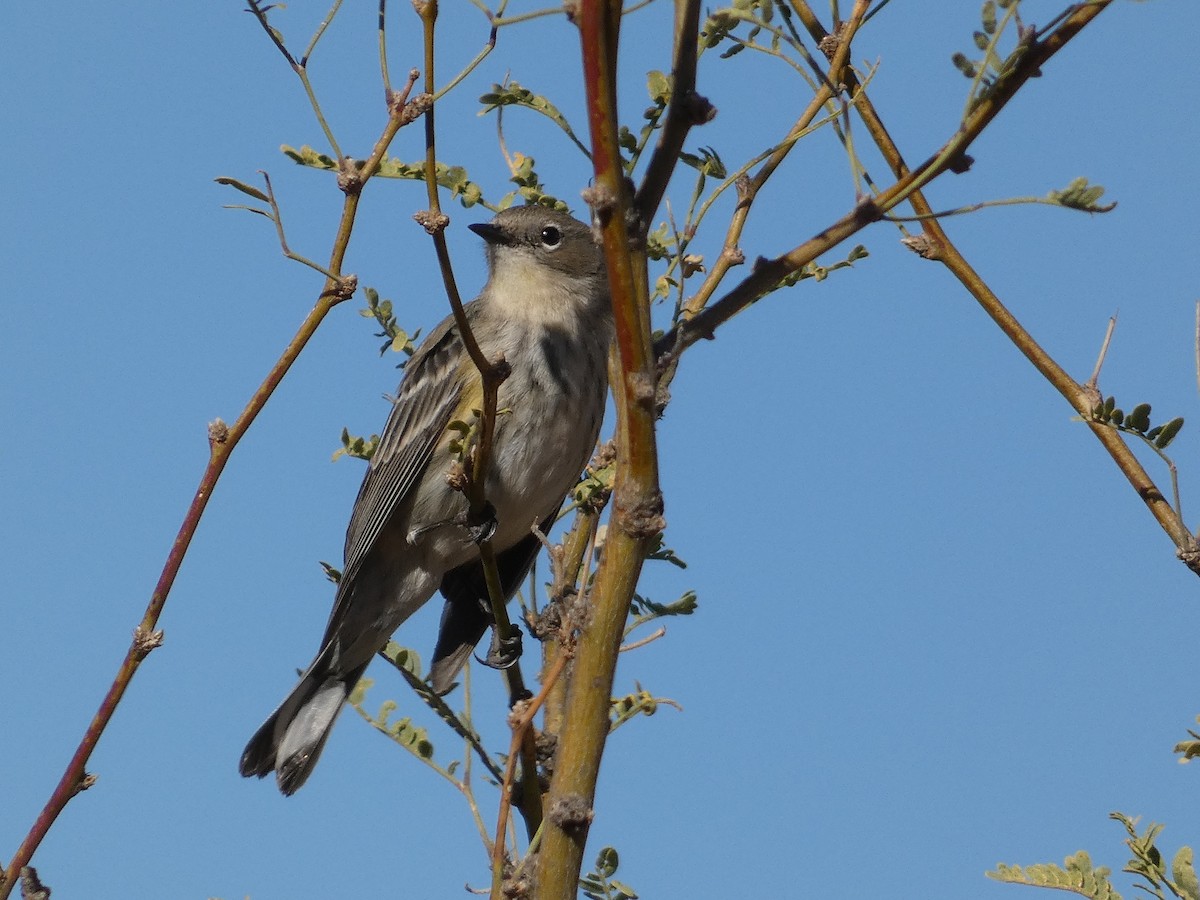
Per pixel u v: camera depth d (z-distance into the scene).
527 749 8.81
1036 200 6.07
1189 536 7.89
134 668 7.16
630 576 6.09
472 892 7.90
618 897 8.85
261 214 7.77
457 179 10.84
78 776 6.99
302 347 7.74
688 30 6.33
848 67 8.96
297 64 7.83
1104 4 6.14
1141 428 8.01
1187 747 7.00
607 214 5.65
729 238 9.64
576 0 5.83
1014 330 8.74
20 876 6.80
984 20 6.13
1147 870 7.54
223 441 7.55
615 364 6.23
